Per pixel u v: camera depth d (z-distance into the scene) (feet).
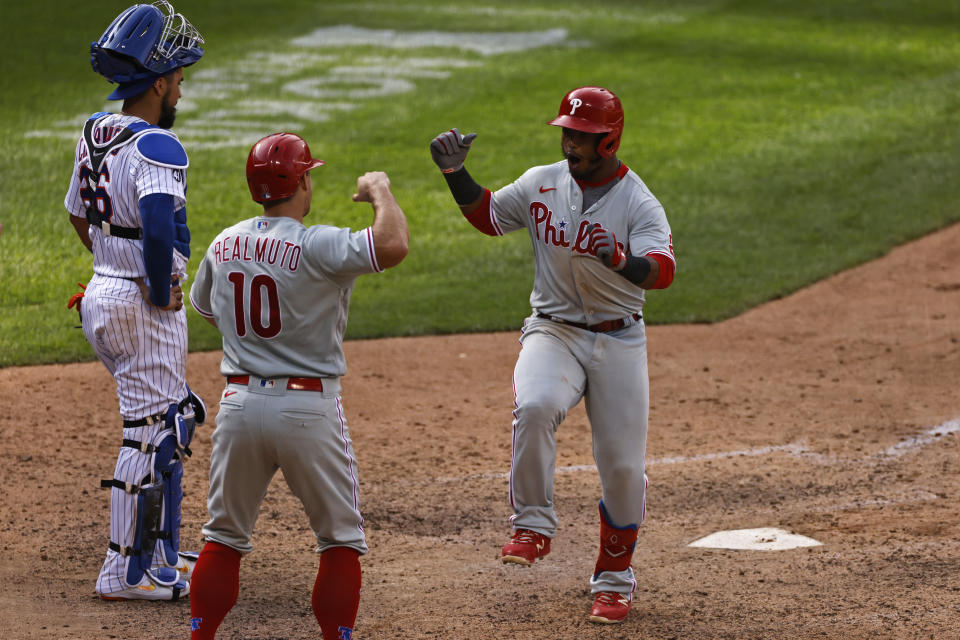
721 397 105.70
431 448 92.73
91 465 84.99
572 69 247.91
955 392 105.19
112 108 210.79
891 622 55.06
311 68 247.50
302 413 48.47
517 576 65.98
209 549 50.90
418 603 60.95
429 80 239.30
